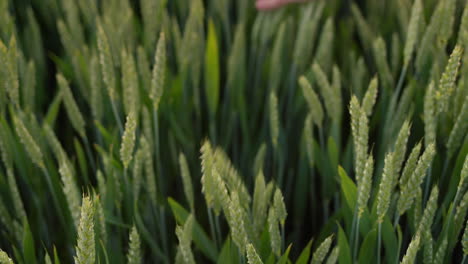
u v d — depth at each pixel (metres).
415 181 1.02
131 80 1.18
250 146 1.38
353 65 1.34
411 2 1.38
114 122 1.32
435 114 1.09
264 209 1.07
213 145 1.38
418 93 1.22
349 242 1.12
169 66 1.45
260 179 1.05
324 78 1.18
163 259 1.21
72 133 1.38
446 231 1.06
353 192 1.08
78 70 1.32
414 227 1.09
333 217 1.19
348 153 1.22
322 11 1.47
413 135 1.23
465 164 1.03
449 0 1.17
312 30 1.36
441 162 1.20
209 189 1.09
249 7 1.54
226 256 1.09
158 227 1.27
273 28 1.41
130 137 1.09
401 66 1.36
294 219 1.31
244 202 1.06
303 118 1.37
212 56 1.30
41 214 1.22
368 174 1.01
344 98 1.38
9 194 1.21
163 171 1.34
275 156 1.31
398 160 1.04
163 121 1.32
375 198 1.07
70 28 1.39
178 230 1.04
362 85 1.33
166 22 1.39
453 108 1.16
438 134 1.19
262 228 1.08
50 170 1.18
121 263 1.17
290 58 1.44
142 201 1.24
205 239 1.15
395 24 1.45
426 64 1.25
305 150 1.27
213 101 1.34
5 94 1.19
